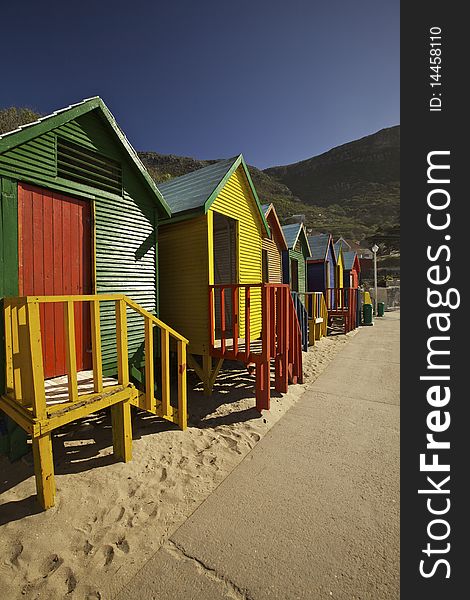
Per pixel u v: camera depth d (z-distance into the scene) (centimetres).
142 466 383
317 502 329
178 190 823
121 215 541
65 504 306
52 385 391
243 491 349
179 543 278
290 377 712
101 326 503
